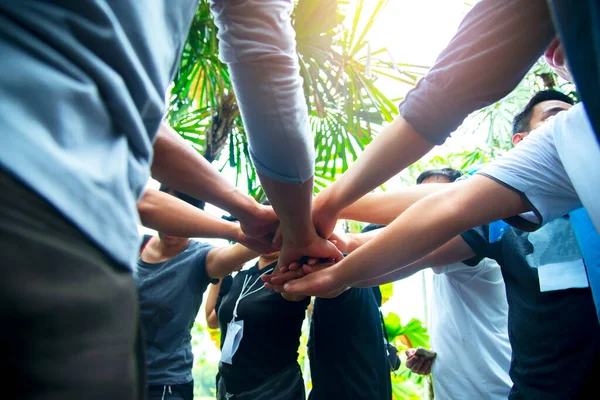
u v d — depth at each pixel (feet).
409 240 3.39
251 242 4.82
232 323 5.60
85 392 0.95
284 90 2.69
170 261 5.80
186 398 5.51
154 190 4.75
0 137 0.99
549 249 3.84
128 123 1.34
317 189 10.80
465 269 5.59
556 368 3.56
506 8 2.61
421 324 16.47
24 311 0.88
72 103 1.16
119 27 1.32
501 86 2.79
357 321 4.82
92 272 1.05
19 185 0.99
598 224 2.85
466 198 3.27
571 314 3.58
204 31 9.66
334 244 5.00
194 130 11.49
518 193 3.16
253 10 2.46
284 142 2.89
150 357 5.38
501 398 5.13
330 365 4.82
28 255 0.92
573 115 3.14
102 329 1.03
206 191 3.77
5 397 0.86
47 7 1.17
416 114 3.02
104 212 1.17
